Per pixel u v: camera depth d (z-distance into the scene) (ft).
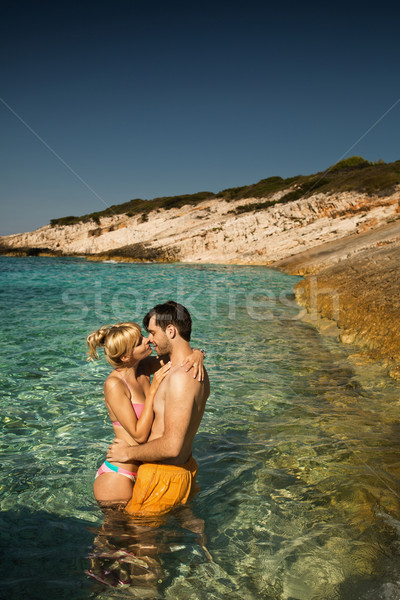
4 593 7.38
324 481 10.96
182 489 9.86
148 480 9.65
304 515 9.59
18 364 21.08
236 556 8.36
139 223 172.76
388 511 9.48
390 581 7.43
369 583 7.45
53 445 13.26
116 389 10.19
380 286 33.17
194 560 8.25
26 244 184.75
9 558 8.33
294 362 22.13
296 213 118.62
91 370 20.39
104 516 9.74
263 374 20.22
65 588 7.51
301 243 101.76
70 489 10.87
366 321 26.35
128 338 10.18
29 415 15.43
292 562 8.11
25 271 87.30
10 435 13.89
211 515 9.69
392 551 8.22
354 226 100.53
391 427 14.02
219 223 129.29
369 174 124.67
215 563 8.18
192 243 120.37
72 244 163.02
